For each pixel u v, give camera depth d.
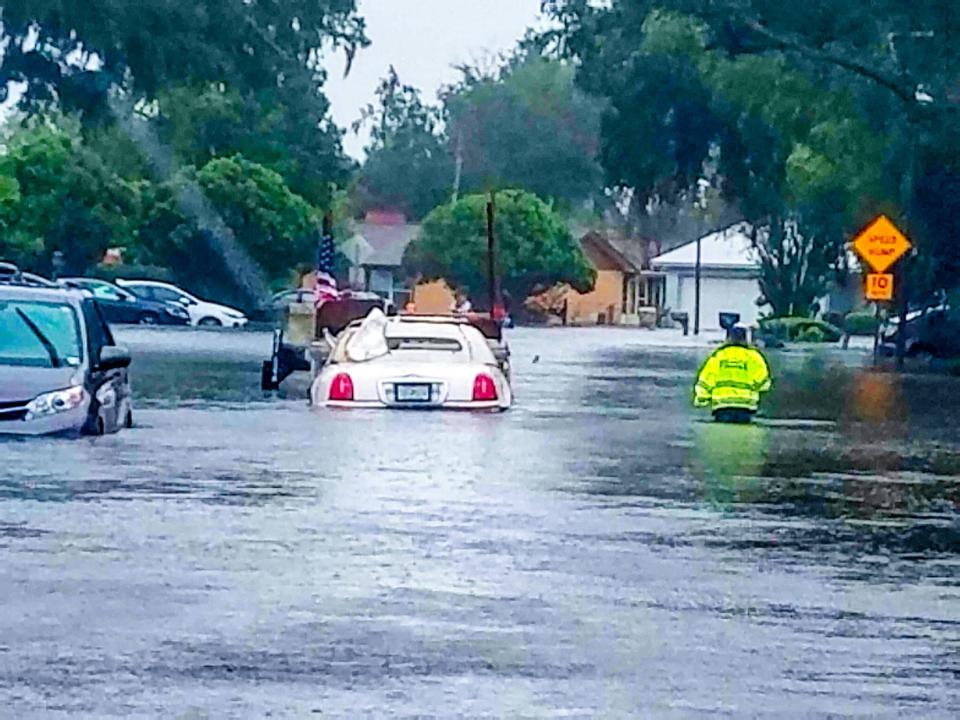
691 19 56.88
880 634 10.14
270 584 11.21
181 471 17.23
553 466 18.62
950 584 11.82
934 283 54.16
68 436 20.00
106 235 80.06
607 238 126.38
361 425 22.77
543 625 10.16
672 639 9.88
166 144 83.31
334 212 94.69
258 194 82.12
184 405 26.77
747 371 25.81
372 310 30.36
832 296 95.81
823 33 49.75
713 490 16.91
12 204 78.75
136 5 57.59
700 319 110.38
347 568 11.85
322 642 9.57
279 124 85.25
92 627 9.83
